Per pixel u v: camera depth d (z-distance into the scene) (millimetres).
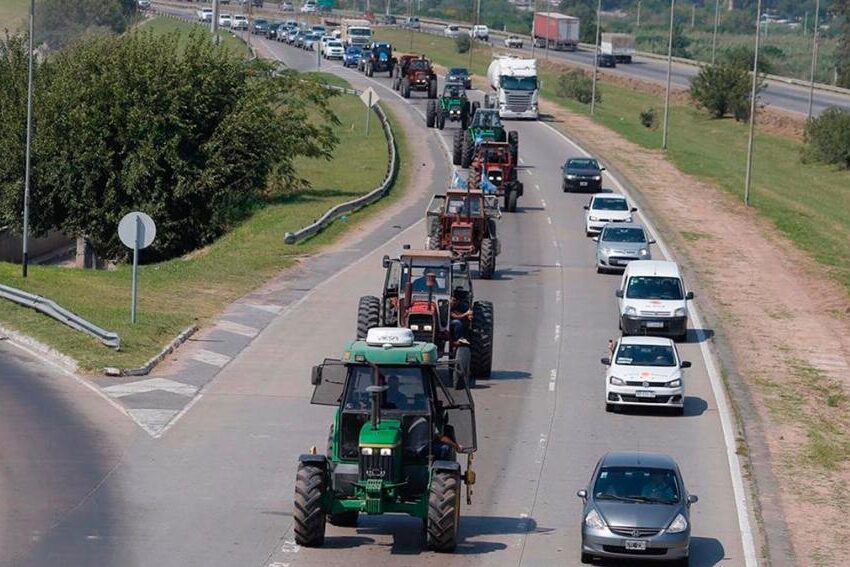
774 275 67938
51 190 76312
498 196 75750
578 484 33938
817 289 65250
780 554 29500
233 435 37531
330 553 27828
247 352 47688
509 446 37219
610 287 61594
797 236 79188
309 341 49312
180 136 77062
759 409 43094
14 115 76688
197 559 27312
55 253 87125
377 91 145000
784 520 32219
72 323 48625
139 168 75625
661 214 82812
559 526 30500
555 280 62812
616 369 41281
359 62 168000
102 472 33719
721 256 71562
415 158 102875
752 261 71000
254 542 28516
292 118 90062
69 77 77812
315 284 60094
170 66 78500
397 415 28156
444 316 42969
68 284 57156
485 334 44156
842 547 30438
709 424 40531
